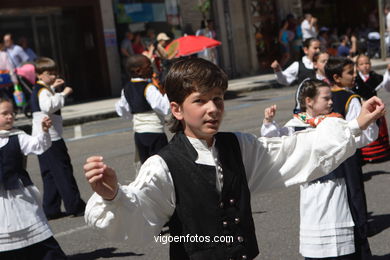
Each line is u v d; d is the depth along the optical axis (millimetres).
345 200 3801
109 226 2047
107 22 19250
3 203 4066
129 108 5840
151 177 2262
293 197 6219
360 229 3875
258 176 2502
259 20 23797
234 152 2424
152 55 14688
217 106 2279
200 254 2318
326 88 4008
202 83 2227
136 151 5840
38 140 4242
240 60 23125
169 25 20891
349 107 4570
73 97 19156
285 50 22703
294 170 2479
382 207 5645
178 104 2322
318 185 3775
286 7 24719
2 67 14461
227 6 22484
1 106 4191
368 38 23891
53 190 6320
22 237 4074
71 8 18891
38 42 18234
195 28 21625
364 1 28734
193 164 2342
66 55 18922
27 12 17875
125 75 19797
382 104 2357
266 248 4840
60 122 6254
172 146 2389
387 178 6602
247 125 11109
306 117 4059
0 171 4086
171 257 2383
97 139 11594
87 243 5406
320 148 2414
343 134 2389
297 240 4953
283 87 18703
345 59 4809
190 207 2316
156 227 2277
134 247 5184
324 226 3738
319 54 6047
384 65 20641
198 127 2279
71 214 6402
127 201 2062
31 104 6121
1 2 16984
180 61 2342
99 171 1949
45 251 4148
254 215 5750
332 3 28156
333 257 3719
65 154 6289
